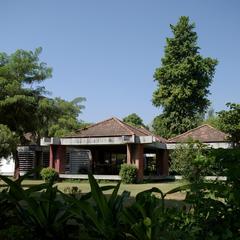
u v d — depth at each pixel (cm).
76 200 439
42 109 3256
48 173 2845
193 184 382
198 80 4991
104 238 435
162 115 5125
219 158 374
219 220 354
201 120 5056
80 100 3822
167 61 5141
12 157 3681
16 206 538
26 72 3250
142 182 2822
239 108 1988
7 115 3155
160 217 395
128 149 2878
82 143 3006
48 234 491
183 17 5112
